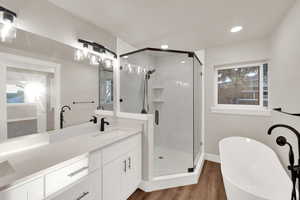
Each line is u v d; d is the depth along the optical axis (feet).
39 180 2.93
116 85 7.57
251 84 8.45
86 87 6.16
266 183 5.68
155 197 6.00
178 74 9.57
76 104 5.78
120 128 7.00
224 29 6.70
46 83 4.82
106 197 4.60
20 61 4.19
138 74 8.58
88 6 5.08
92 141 4.89
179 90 9.58
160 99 9.66
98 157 4.32
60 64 5.21
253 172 6.24
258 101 8.29
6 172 2.85
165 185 6.57
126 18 5.82
